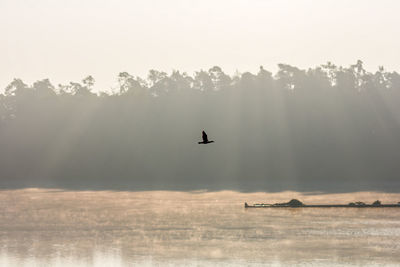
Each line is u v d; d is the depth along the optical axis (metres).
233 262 98.75
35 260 102.44
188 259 101.62
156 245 114.06
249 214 156.62
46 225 141.75
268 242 114.75
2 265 99.00
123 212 168.00
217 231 128.62
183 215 158.12
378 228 127.88
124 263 99.50
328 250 106.00
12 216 160.38
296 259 99.62
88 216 159.00
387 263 95.56
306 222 138.50
